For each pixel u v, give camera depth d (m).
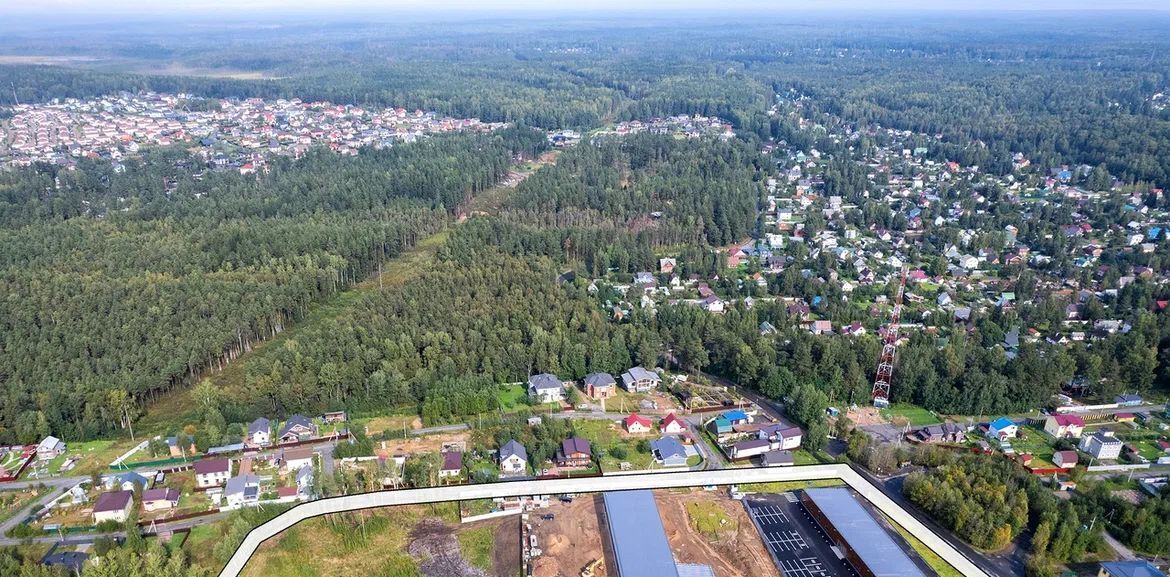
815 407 153.00
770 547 114.69
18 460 141.88
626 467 136.75
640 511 119.19
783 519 121.31
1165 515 119.56
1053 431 149.75
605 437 147.75
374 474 132.75
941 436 148.12
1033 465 139.25
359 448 140.88
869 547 110.44
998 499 120.19
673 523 120.50
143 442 148.88
